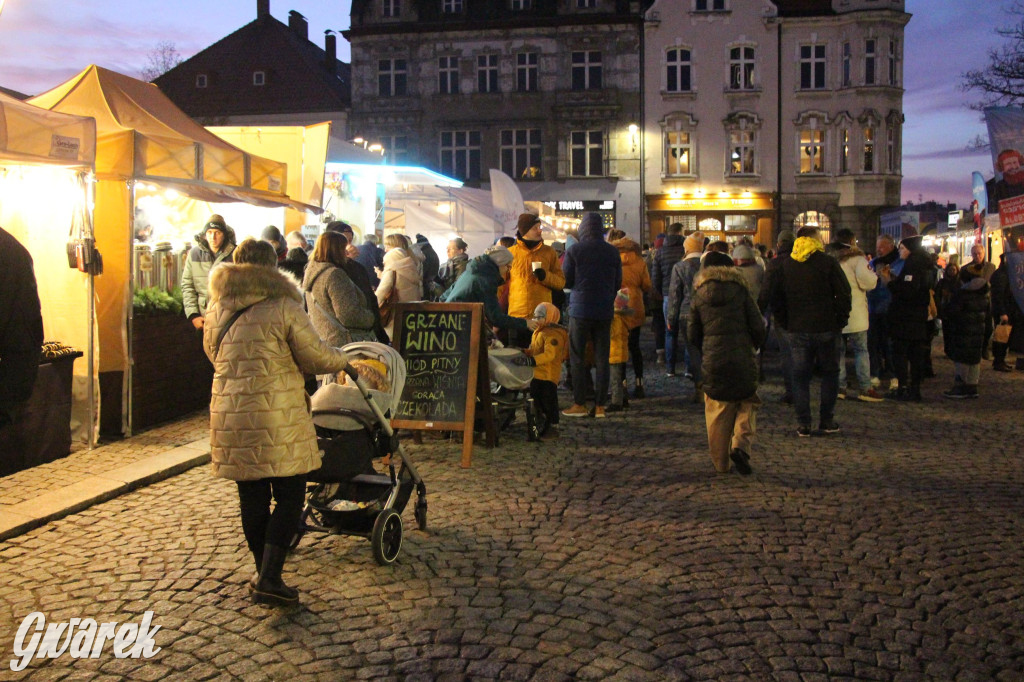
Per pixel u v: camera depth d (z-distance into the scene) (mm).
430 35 39000
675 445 8336
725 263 7281
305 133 12523
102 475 6863
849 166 37844
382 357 5609
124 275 8422
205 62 41688
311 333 4398
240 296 4359
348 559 5164
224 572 4953
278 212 13703
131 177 8312
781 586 4762
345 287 6641
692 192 38344
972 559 5180
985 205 14508
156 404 9086
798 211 38281
